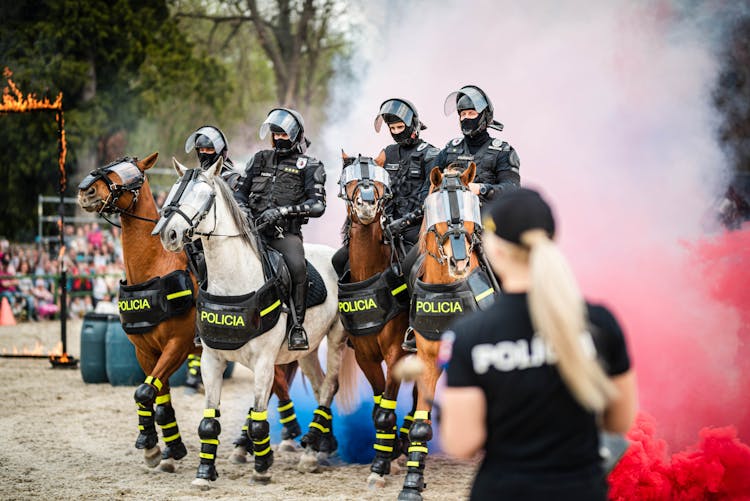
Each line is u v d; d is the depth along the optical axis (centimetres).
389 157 822
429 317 673
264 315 732
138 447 798
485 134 781
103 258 2383
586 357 274
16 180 2941
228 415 1105
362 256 760
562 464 286
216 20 3662
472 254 685
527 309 294
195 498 700
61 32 2888
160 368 790
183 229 684
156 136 3366
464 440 291
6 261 2300
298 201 809
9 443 916
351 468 828
